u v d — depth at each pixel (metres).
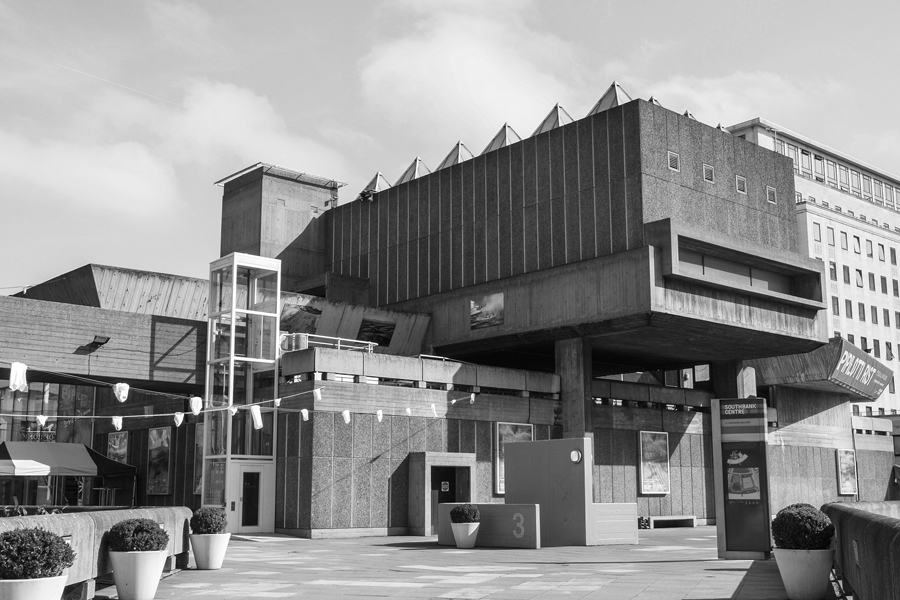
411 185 53.09
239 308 39.22
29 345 37.09
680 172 44.50
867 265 93.88
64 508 23.08
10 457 39.31
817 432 58.62
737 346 47.91
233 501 36.38
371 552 27.30
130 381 40.06
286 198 57.41
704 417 51.69
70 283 44.75
